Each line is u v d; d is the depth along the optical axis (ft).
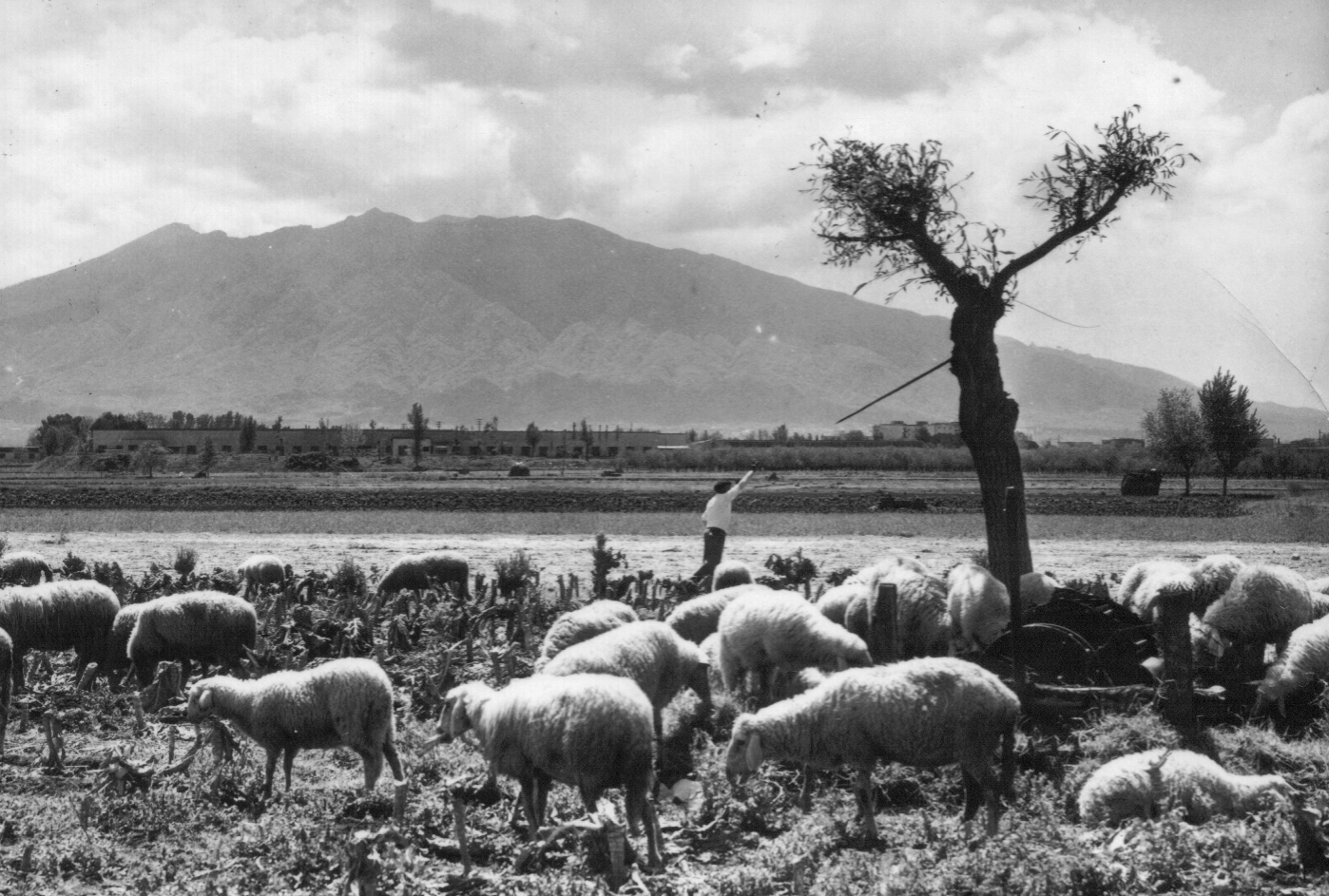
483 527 169.37
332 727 41.57
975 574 53.06
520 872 34.68
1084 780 39.47
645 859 35.17
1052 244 63.72
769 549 135.23
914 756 36.40
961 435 63.82
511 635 65.82
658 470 526.57
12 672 56.13
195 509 212.64
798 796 40.57
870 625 53.78
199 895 32.60
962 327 63.82
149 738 50.31
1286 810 32.99
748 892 32.01
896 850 35.14
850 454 520.01
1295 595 51.31
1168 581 45.32
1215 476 386.73
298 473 471.21
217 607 56.39
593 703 34.88
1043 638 49.65
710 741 46.47
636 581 81.76
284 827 37.63
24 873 34.78
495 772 36.83
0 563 84.74
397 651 63.00
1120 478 417.90
